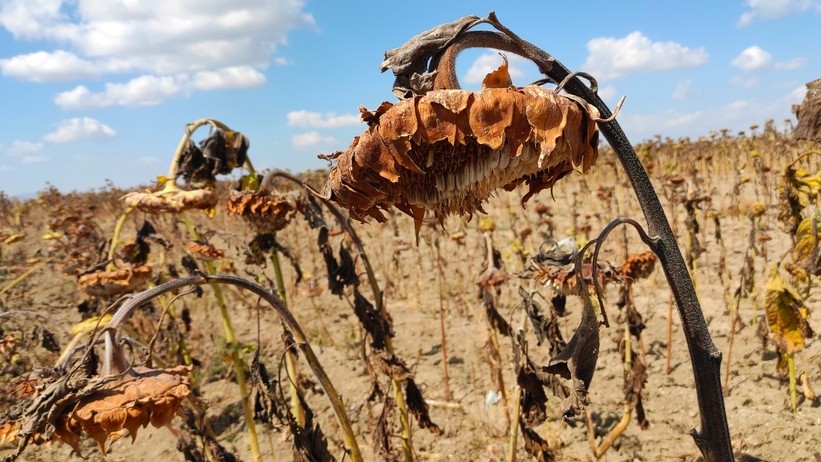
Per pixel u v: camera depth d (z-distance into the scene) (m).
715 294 6.69
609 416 4.37
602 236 1.45
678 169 13.38
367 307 2.96
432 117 1.18
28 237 13.67
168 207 3.03
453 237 7.20
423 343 6.36
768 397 4.38
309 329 7.13
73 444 1.44
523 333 3.07
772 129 12.74
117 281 3.24
